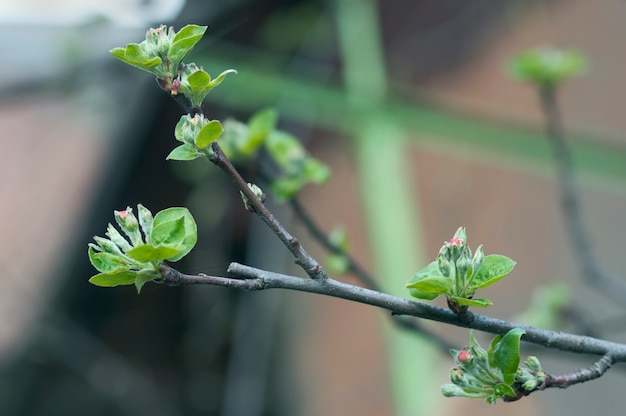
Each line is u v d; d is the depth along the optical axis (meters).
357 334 2.22
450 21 2.32
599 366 0.83
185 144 0.82
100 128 2.16
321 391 2.21
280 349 2.33
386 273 1.66
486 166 2.15
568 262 1.87
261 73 1.83
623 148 1.55
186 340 2.24
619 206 1.85
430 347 1.60
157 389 2.24
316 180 1.04
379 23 2.36
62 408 2.12
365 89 1.85
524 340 0.83
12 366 2.06
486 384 0.82
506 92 2.14
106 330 2.19
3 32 1.89
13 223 2.16
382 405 2.04
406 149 2.33
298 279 0.82
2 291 2.07
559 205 1.95
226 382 2.26
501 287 1.96
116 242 0.82
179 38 0.81
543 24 2.21
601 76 2.04
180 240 0.82
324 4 1.99
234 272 0.82
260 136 1.02
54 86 1.88
